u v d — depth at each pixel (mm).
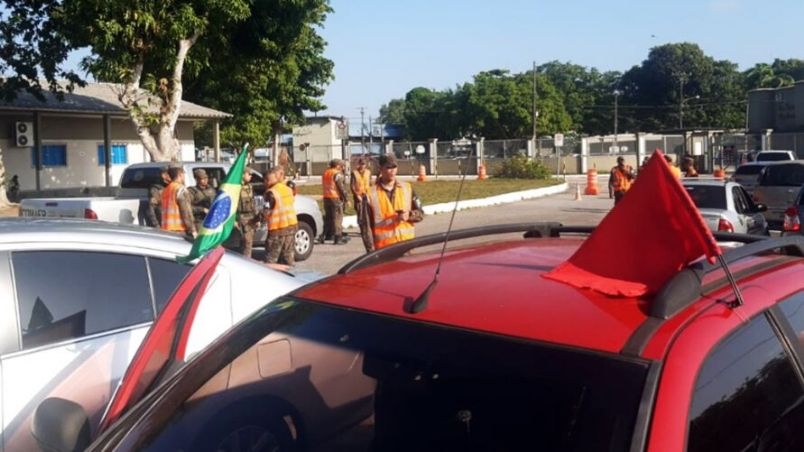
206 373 2787
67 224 4230
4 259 3775
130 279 4164
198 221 11492
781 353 2549
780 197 17016
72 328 3902
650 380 2021
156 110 23516
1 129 23734
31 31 20125
